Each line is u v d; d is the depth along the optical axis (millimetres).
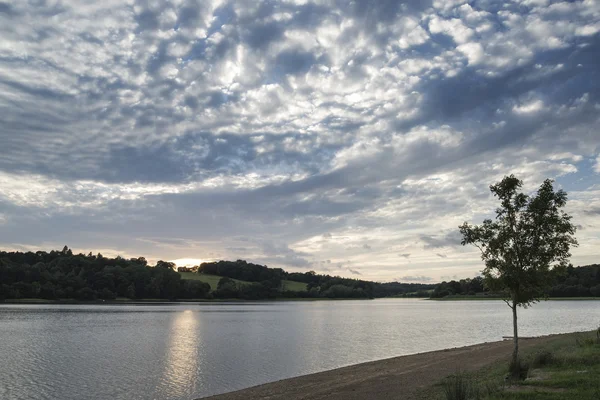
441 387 23812
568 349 27797
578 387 15898
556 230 20734
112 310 136375
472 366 31734
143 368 36594
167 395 27594
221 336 62469
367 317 110562
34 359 41188
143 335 63094
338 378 30938
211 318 104000
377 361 38844
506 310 141125
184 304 197750
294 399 24812
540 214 20875
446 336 62250
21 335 62375
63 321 88500
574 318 92188
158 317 104938
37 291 161875
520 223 21203
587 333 45000
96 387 29688
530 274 20812
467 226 22156
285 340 57844
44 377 32844
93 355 43750
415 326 80562
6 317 98438
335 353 45781
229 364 38688
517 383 17703
